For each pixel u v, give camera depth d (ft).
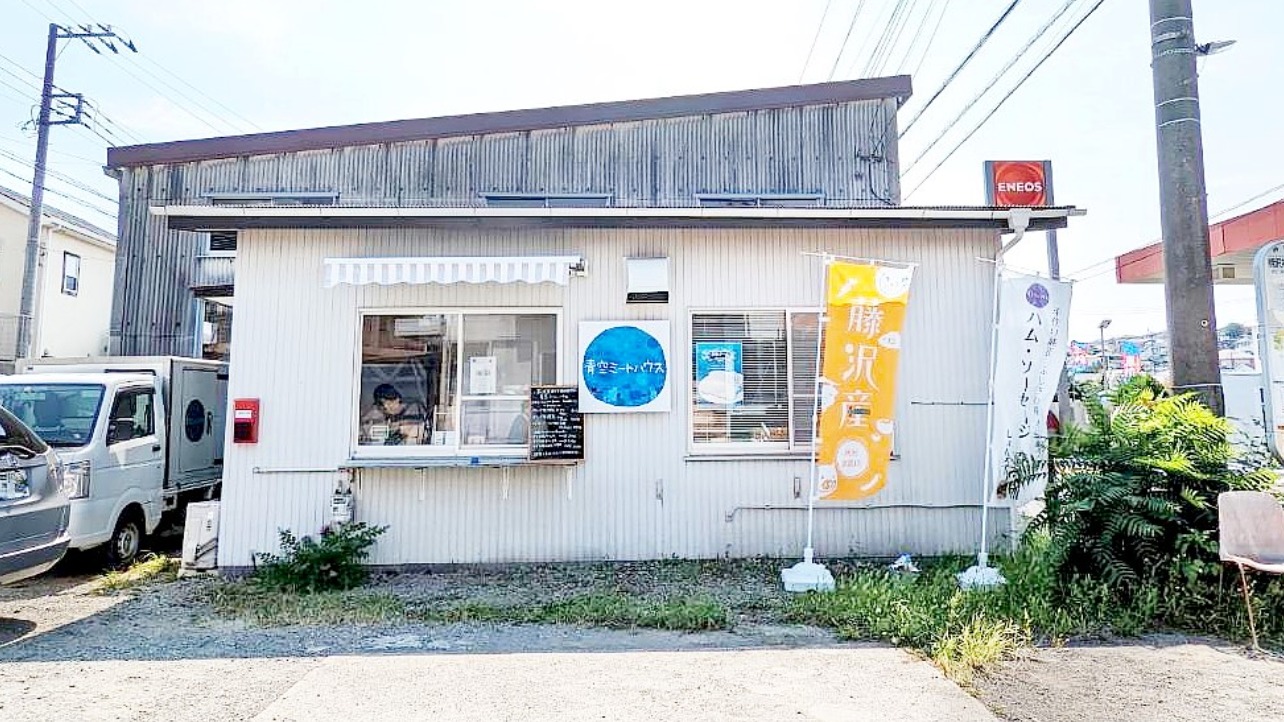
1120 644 16.14
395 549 23.59
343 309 24.16
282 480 23.56
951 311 24.79
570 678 14.23
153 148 41.24
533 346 24.52
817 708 12.79
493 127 39.68
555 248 24.52
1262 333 19.40
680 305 24.53
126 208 41.86
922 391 24.54
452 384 24.32
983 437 24.50
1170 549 18.70
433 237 24.41
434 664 15.02
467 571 23.40
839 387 21.97
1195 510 18.92
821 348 24.18
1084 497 18.95
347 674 14.44
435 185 39.83
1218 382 20.92
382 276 22.54
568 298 24.45
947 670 14.39
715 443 24.39
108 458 24.39
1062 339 22.44
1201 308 21.04
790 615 18.38
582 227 23.68
